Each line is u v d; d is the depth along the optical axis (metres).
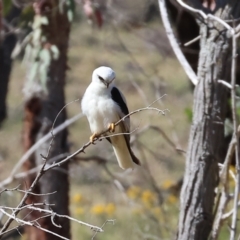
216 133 8.08
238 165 7.05
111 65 29.00
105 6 13.32
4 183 10.68
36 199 11.30
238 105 9.98
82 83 29.53
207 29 8.17
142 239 13.41
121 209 17.19
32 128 11.55
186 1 9.16
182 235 8.16
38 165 11.42
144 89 27.47
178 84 26.55
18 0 12.13
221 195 8.14
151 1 16.12
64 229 11.37
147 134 23.41
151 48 16.50
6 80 15.05
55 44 11.23
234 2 8.24
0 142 24.75
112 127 8.43
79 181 20.31
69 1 10.69
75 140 25.45
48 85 11.45
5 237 12.09
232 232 7.08
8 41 14.59
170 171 21.95
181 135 23.28
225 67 8.07
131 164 8.89
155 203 14.01
